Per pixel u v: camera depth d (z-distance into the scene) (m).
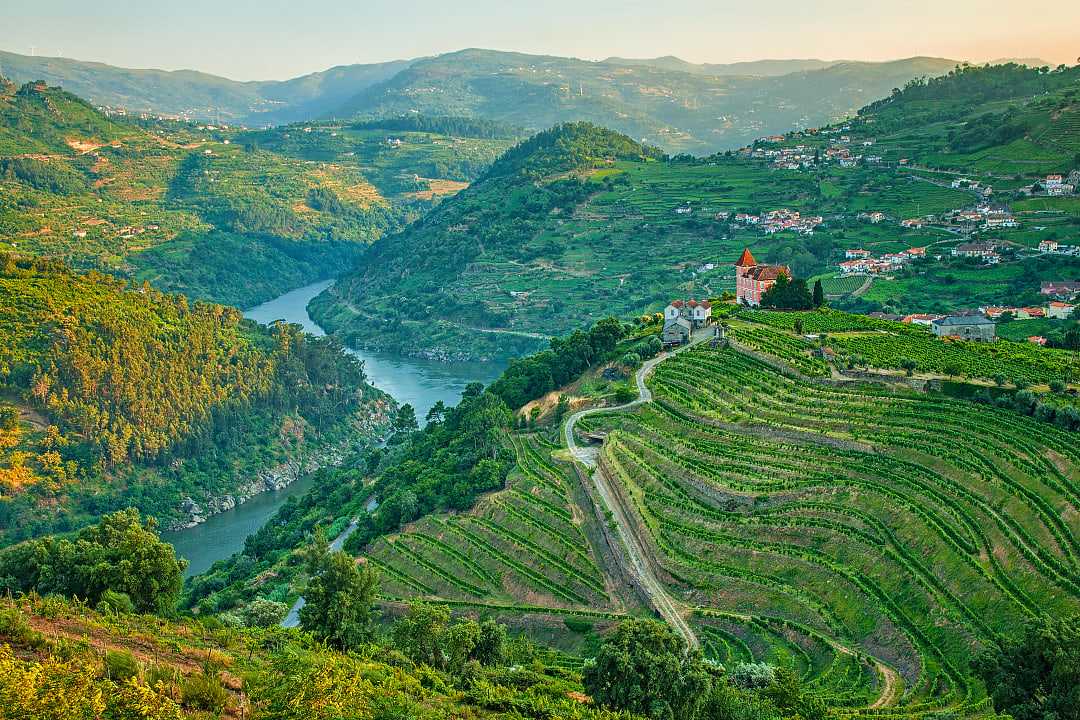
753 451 168.25
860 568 130.62
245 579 191.50
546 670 117.50
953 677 108.00
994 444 146.00
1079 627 90.75
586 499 176.75
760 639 126.88
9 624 78.19
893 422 163.00
